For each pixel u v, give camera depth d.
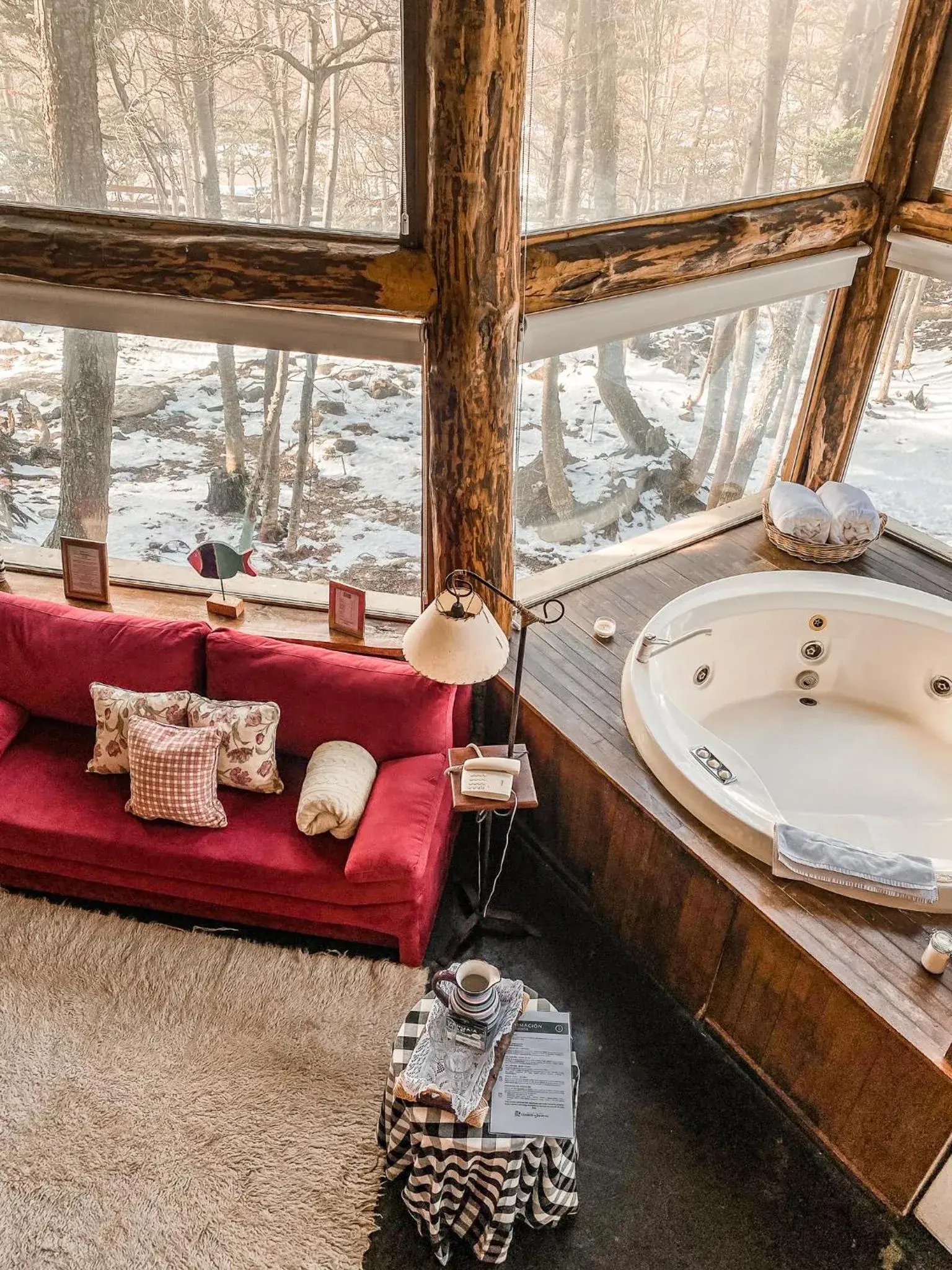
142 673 3.50
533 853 3.73
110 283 3.16
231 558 3.63
